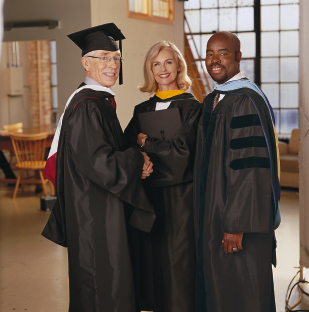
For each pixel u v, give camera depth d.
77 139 2.30
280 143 7.05
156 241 2.72
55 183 2.46
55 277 3.72
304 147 3.17
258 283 2.29
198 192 2.48
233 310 2.32
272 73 8.77
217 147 2.33
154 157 2.61
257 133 2.23
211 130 2.37
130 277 2.36
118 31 2.51
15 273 3.82
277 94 8.79
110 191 2.29
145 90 2.82
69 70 6.08
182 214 2.67
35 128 7.47
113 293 2.33
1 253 4.33
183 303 2.68
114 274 2.34
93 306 2.35
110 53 2.42
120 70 2.62
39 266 3.98
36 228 5.13
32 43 9.48
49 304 3.21
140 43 6.84
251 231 2.20
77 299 2.40
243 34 8.80
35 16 6.20
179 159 2.58
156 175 2.62
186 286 2.68
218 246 2.34
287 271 3.75
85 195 2.34
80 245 2.35
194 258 2.69
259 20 8.66
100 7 5.95
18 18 6.33
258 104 2.25
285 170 6.79
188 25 8.58
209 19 8.91
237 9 8.76
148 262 2.77
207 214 2.36
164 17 7.76
